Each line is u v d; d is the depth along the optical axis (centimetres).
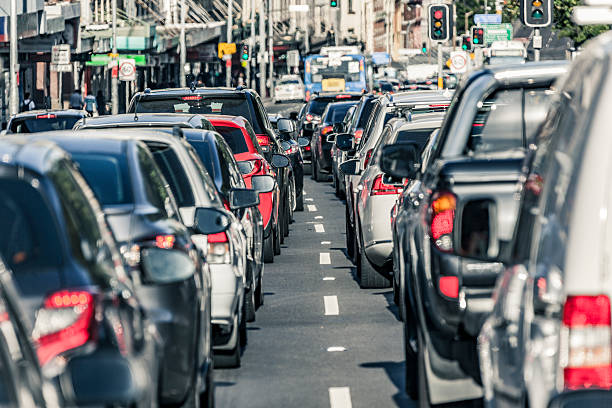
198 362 1451
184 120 2588
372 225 2881
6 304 875
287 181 4322
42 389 859
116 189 1489
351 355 2197
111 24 14100
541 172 1045
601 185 886
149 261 1258
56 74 14075
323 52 15450
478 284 1491
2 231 962
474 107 1658
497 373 1085
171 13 19338
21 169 984
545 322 912
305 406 1800
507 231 1473
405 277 1736
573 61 1017
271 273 3347
